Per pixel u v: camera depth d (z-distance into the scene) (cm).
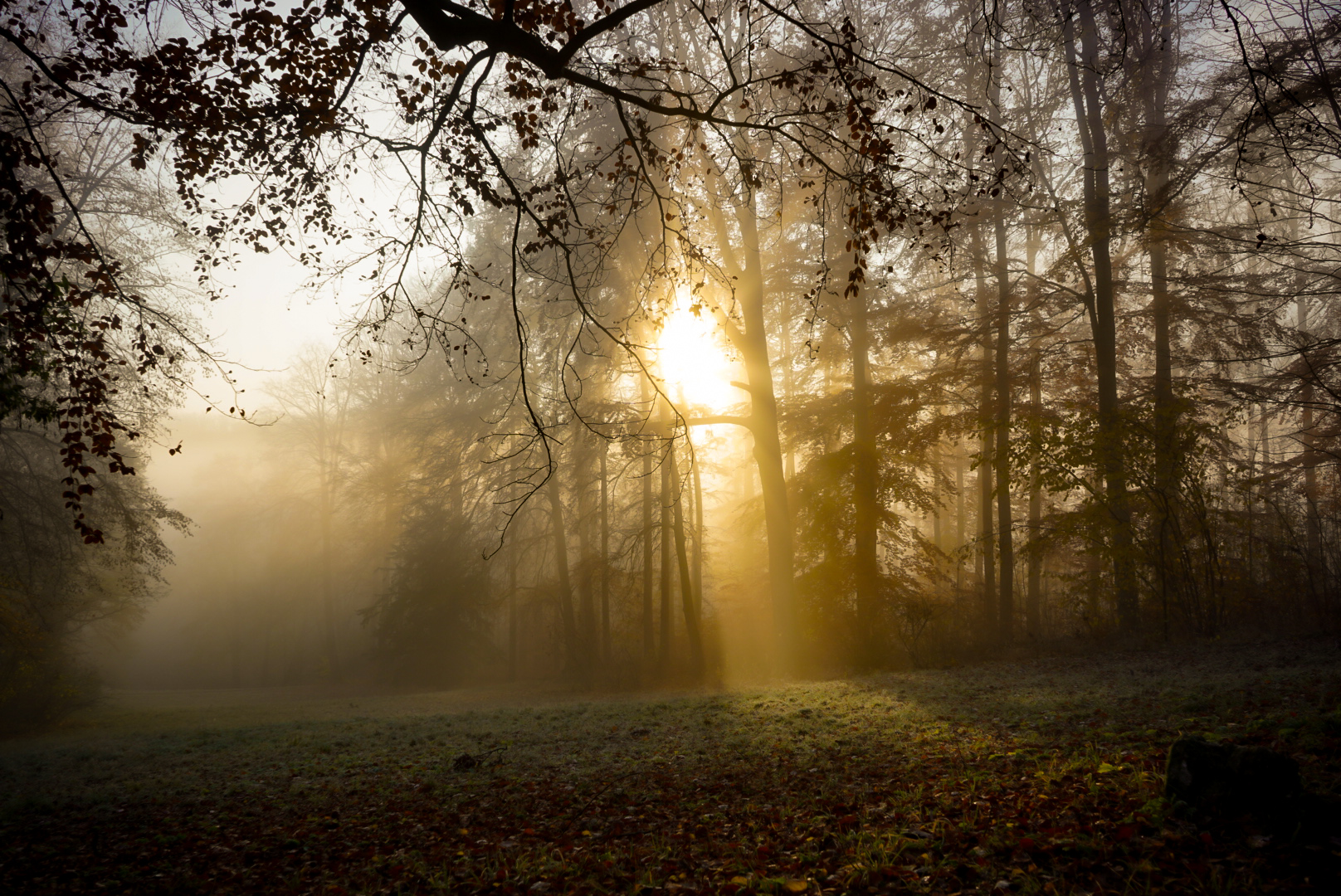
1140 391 2080
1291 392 1802
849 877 410
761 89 1480
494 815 690
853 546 2217
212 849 651
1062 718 830
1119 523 1581
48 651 2144
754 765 790
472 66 712
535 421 721
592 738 1076
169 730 1858
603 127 1777
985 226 2123
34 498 1902
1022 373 2122
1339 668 891
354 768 982
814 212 1977
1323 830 376
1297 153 1331
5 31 741
